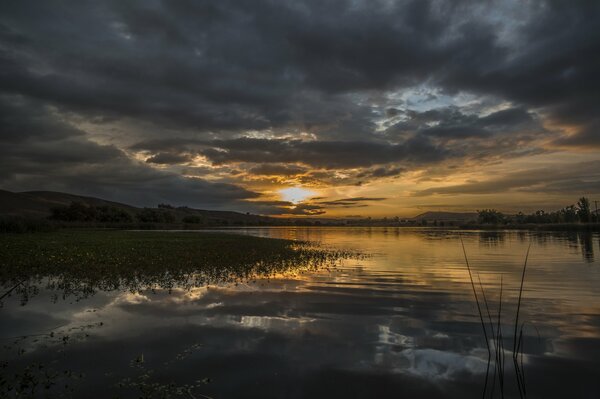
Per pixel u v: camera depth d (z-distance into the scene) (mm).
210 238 44438
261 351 7172
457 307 10648
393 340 7859
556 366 6594
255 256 23344
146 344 7512
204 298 11555
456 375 6227
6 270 15859
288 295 12117
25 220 55969
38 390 5609
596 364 6664
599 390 5703
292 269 18375
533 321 9305
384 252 28531
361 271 17891
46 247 26391
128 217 116875
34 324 8781
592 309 10523
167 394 5500
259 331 8359
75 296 11633
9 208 140000
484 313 10016
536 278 15711
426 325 8906
